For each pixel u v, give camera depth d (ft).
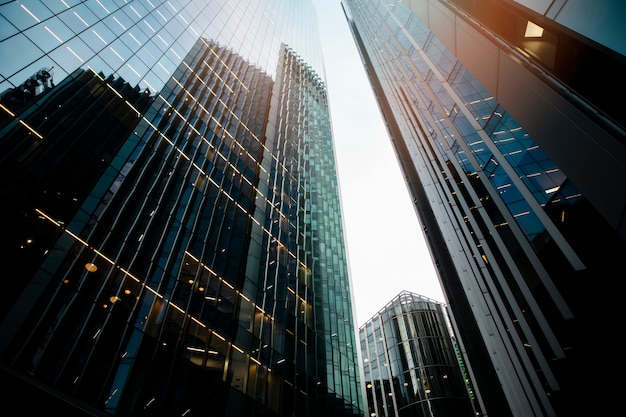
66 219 58.44
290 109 216.74
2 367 40.29
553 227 51.39
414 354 197.98
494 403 87.15
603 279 41.55
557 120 32.37
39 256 51.52
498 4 41.52
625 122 25.93
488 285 71.92
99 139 73.67
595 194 28.07
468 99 81.10
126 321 58.90
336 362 119.85
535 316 55.67
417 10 70.64
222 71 152.25
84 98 75.10
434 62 102.78
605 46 27.14
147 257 70.33
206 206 97.55
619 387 38.65
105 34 91.56
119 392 51.72
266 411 77.56
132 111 88.84
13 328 44.19
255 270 103.91
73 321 51.39
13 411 39.68
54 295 50.65
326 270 155.33
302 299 122.62
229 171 119.44
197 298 76.54
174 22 132.05
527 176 58.75
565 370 48.55
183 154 99.50
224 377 71.82
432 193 106.93
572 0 30.12
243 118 151.12
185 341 67.62
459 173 84.12
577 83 30.55
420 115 116.98
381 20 177.47
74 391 46.60
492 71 43.55
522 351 59.67
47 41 71.46
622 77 26.00
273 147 166.71
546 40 34.50
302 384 95.35
